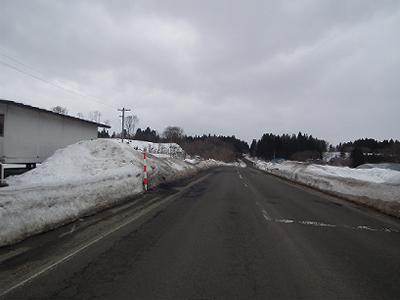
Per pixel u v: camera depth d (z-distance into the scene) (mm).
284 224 8688
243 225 8352
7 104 18016
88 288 4188
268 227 8219
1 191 6480
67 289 4148
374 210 11938
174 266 5078
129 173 13961
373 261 5684
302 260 5590
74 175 15711
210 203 12070
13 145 18438
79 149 18766
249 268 5090
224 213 10039
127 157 18062
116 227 7676
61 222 7723
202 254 5738
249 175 34312
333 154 134625
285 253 5973
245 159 158750
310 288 4395
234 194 15430
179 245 6270
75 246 6047
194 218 9047
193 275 4719
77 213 8531
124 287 4242
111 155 18172
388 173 24422
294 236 7348
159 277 4609
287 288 4367
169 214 9547
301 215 10250
